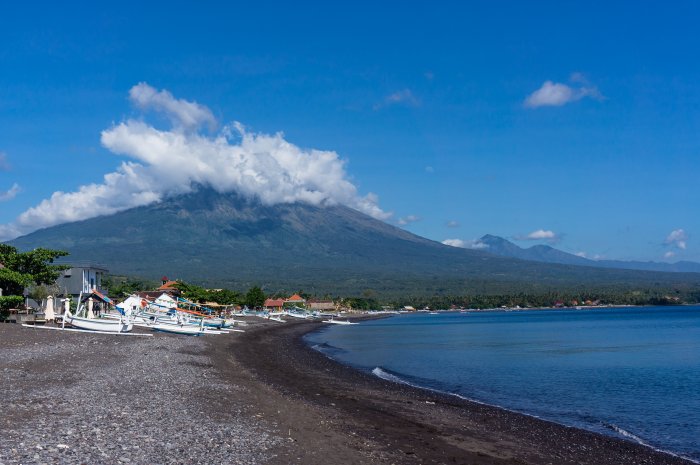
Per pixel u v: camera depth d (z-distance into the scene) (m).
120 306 72.75
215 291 170.50
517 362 58.09
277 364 49.28
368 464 17.88
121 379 28.94
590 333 111.00
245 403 25.91
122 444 16.34
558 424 28.78
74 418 18.95
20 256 64.50
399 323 178.00
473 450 21.84
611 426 29.00
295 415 24.39
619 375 48.03
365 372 48.00
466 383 43.03
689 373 49.38
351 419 25.34
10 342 41.50
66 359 34.91
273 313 175.75
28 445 15.23
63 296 78.25
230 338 76.38
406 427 24.98
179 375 32.97
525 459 21.28
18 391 23.25
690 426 29.44
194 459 15.79
